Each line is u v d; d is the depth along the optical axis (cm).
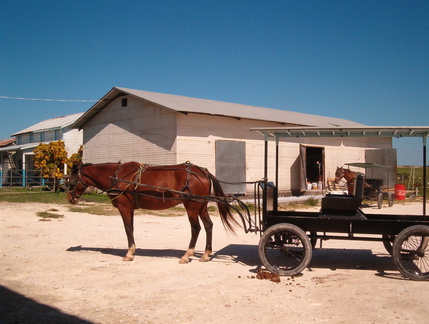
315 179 3070
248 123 2262
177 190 870
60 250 983
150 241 1129
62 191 2420
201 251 1002
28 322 525
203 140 2050
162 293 656
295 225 781
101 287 684
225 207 877
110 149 2359
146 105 2125
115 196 891
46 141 3597
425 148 852
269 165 2377
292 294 654
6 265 824
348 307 593
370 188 2073
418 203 2422
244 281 729
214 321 537
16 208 1603
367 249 1041
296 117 2800
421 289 684
